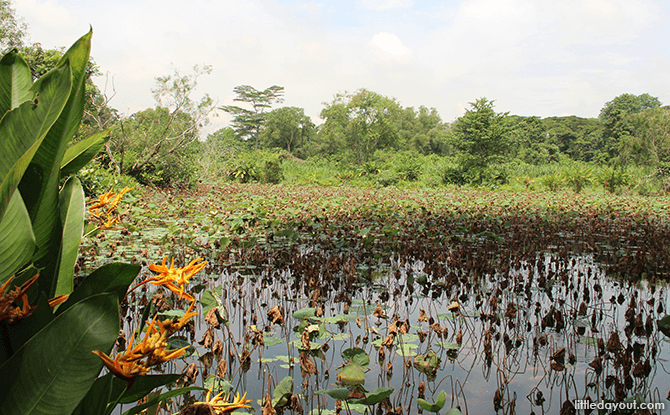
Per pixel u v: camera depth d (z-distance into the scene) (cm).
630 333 348
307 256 569
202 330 342
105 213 165
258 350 303
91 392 101
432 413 226
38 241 116
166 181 1628
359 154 3809
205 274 496
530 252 611
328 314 382
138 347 93
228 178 2538
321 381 259
